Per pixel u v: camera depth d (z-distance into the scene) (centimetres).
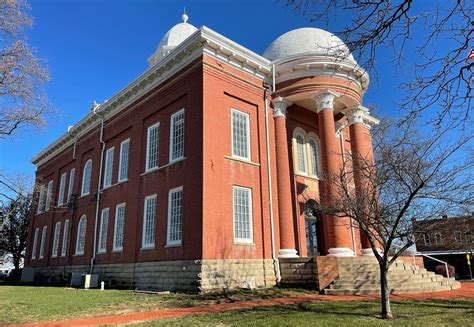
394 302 1262
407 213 1071
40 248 3472
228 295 1512
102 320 1053
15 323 1039
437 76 610
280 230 1959
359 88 2239
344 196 1236
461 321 902
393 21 583
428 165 1027
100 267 2394
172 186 1919
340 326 857
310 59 2103
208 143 1783
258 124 2062
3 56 1357
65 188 3256
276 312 1079
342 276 1667
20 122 1473
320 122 2047
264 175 2002
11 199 1689
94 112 2770
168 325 924
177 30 3422
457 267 4059
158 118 2178
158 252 1894
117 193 2417
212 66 1906
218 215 1725
